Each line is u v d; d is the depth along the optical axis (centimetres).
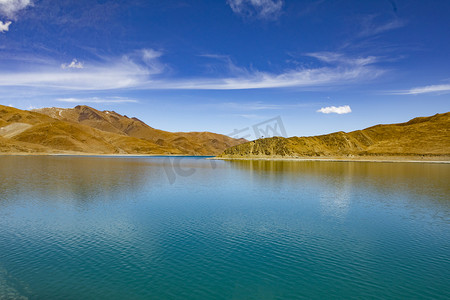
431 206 2711
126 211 2428
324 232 1888
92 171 6119
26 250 1526
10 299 1047
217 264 1377
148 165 9138
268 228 1966
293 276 1263
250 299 1070
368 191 3609
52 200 2842
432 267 1366
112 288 1139
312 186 4091
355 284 1198
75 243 1638
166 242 1672
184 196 3194
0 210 2402
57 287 1142
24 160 10175
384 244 1669
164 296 1083
